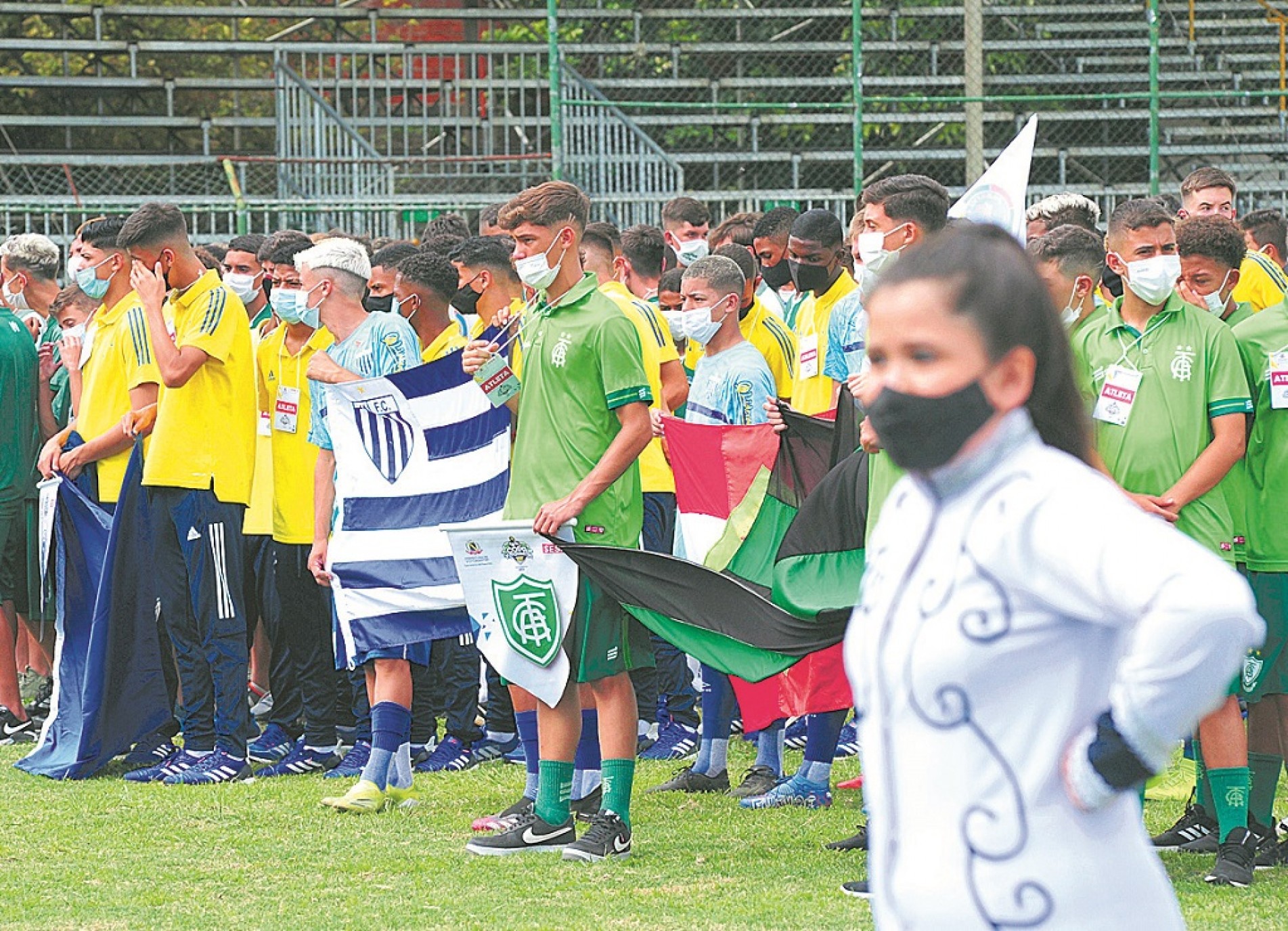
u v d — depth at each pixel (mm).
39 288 17703
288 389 14164
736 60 39188
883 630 4309
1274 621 10211
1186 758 12461
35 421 16188
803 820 11805
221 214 35844
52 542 14750
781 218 16047
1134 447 10086
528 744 11688
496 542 10711
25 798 13031
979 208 10172
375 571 12273
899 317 4148
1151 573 3850
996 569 4090
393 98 38875
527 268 10852
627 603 10391
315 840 11328
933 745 4176
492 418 12211
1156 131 26531
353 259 13016
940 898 4160
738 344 13789
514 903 9492
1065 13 39875
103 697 13930
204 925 9117
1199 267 11070
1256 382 10438
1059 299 10406
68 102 40469
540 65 38969
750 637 10453
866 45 38969
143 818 12164
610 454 10547
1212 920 8984
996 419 4168
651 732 14836
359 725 14195
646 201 29969
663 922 9008
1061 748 4082
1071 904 4066
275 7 40438
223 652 13875
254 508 14781
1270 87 38812
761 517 12258
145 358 14062
